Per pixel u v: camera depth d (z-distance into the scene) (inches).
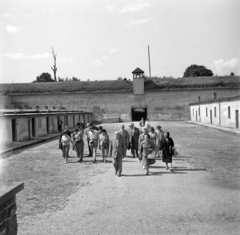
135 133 669.3
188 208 325.7
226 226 275.7
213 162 602.9
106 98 2434.8
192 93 2406.5
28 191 406.3
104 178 474.3
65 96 2454.5
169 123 2074.3
